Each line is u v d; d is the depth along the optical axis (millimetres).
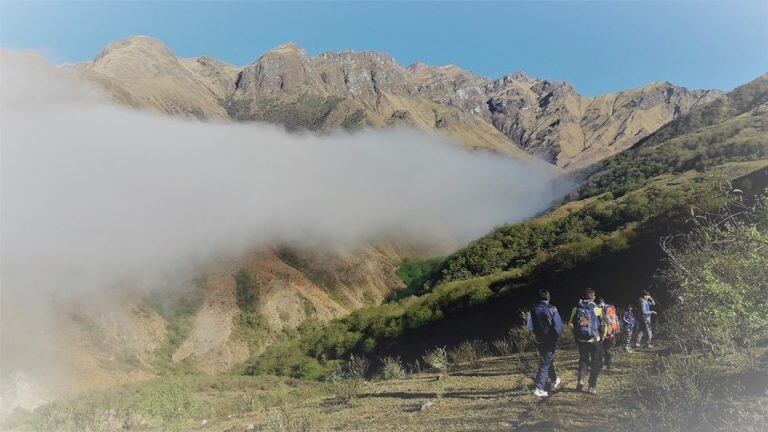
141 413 13828
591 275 30719
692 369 7090
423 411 8797
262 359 81938
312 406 12109
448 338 35375
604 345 9992
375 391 12539
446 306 46281
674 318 9953
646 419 5945
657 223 32688
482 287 44625
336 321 79750
